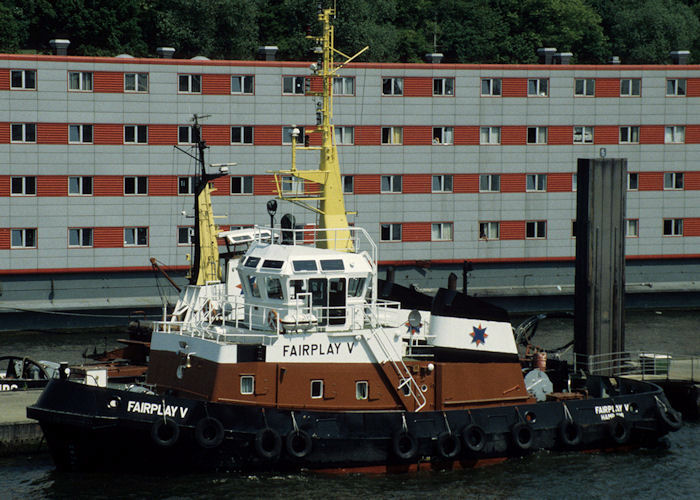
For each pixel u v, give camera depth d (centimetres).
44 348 6475
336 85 7925
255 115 7806
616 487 3991
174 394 3997
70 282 7569
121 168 7581
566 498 3866
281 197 4744
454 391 4119
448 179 8225
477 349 4278
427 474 4009
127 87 7531
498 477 4019
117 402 3791
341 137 7981
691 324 7600
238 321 4172
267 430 3812
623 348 5300
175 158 7681
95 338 6875
